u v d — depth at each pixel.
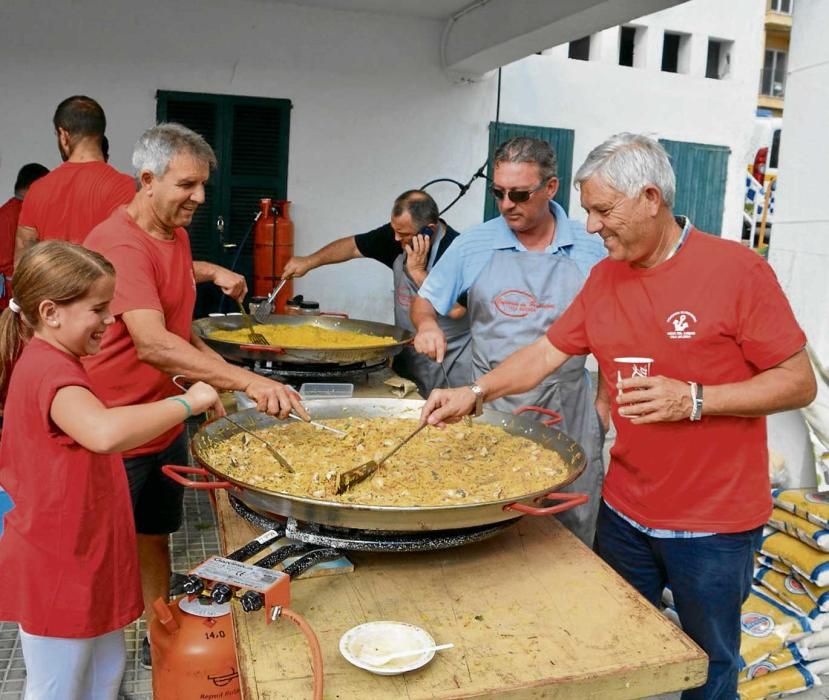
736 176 7.68
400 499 1.82
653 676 1.43
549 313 2.74
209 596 1.63
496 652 1.45
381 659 1.37
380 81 6.28
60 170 3.47
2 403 2.00
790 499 2.92
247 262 6.25
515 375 2.23
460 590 1.67
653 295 1.93
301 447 2.18
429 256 3.90
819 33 3.03
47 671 1.94
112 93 5.77
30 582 1.90
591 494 2.83
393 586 1.67
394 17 6.21
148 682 2.74
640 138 1.86
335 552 1.74
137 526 2.78
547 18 4.91
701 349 1.90
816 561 2.79
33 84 5.62
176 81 5.87
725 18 7.38
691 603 2.02
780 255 3.23
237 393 2.95
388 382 3.33
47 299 1.80
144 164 2.38
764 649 2.78
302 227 6.30
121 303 2.34
